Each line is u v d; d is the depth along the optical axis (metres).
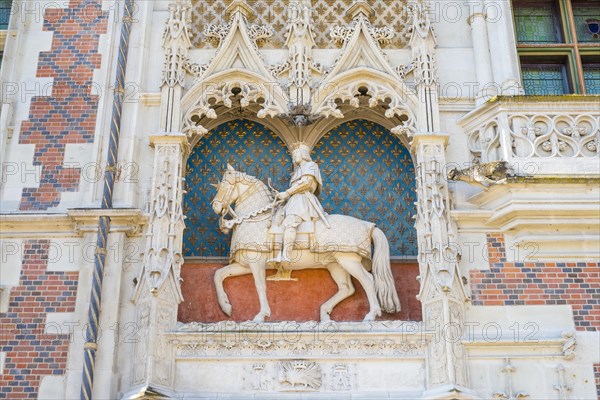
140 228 11.62
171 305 11.12
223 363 10.88
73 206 11.85
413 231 12.47
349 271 11.55
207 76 12.62
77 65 12.84
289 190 11.91
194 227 12.44
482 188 11.75
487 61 12.91
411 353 10.92
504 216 11.59
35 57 12.90
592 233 11.59
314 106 12.48
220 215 12.34
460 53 13.10
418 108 12.44
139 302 11.10
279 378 10.76
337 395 10.67
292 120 12.36
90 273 11.38
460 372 10.70
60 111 12.50
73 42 13.02
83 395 10.41
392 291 11.56
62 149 12.23
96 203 11.84
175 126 12.18
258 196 12.02
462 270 11.45
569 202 11.47
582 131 12.02
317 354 10.90
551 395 10.72
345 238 11.57
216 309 11.66
